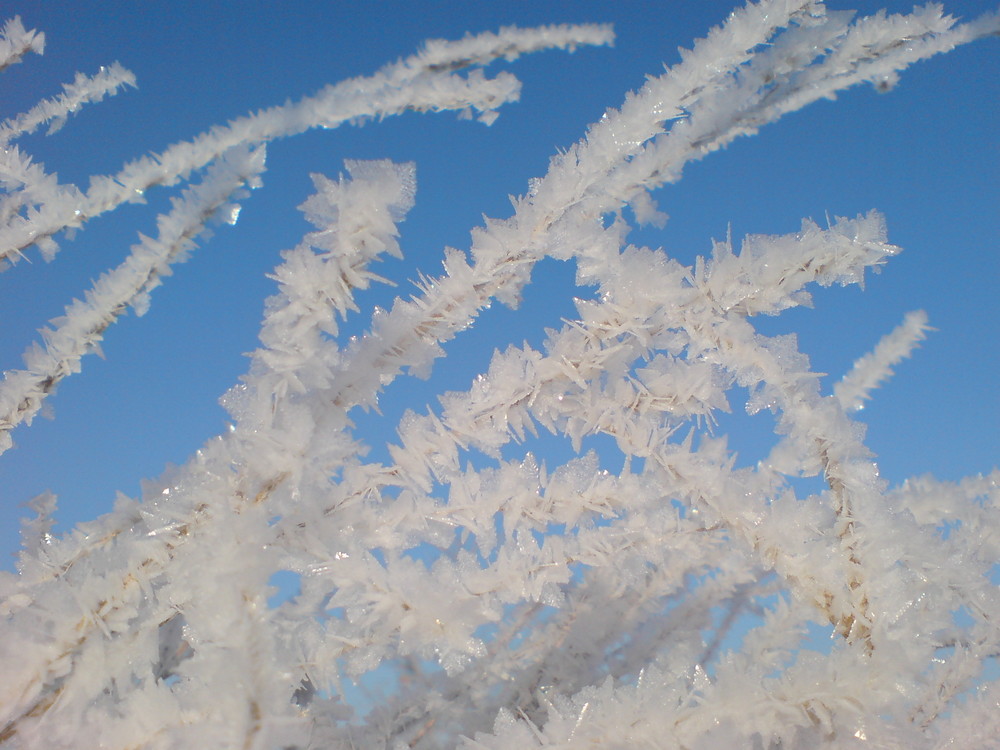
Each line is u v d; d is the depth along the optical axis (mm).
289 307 260
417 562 285
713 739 262
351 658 284
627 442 286
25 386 298
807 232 278
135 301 303
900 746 264
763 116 303
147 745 253
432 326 281
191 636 250
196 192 303
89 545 294
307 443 265
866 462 287
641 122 283
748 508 284
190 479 273
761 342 286
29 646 263
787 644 299
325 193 260
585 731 264
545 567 289
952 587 300
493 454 284
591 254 284
